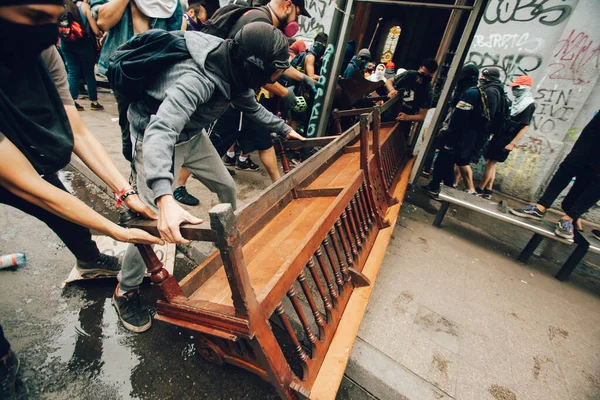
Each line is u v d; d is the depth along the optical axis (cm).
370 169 212
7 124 81
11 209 243
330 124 398
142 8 198
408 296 221
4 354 118
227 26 201
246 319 94
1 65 78
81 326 165
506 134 378
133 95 125
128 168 318
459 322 205
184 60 116
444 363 173
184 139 138
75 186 285
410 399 153
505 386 166
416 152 510
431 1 808
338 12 317
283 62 120
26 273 189
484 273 265
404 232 312
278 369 106
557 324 218
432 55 898
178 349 162
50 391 135
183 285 132
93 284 190
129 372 148
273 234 181
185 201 280
